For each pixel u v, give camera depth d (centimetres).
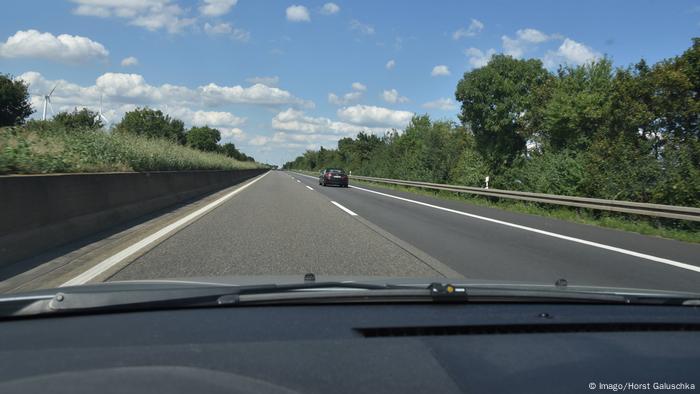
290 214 1506
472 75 3850
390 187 4031
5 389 211
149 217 1307
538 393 230
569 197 1773
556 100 2881
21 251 707
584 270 787
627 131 1967
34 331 278
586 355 269
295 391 221
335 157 11212
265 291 335
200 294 321
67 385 216
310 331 284
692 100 1800
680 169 1606
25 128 1259
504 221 1520
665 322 317
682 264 870
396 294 335
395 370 244
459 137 4172
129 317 303
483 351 270
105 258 750
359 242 997
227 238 990
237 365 241
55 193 845
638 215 1572
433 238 1095
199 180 2320
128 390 213
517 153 3456
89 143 1526
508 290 349
